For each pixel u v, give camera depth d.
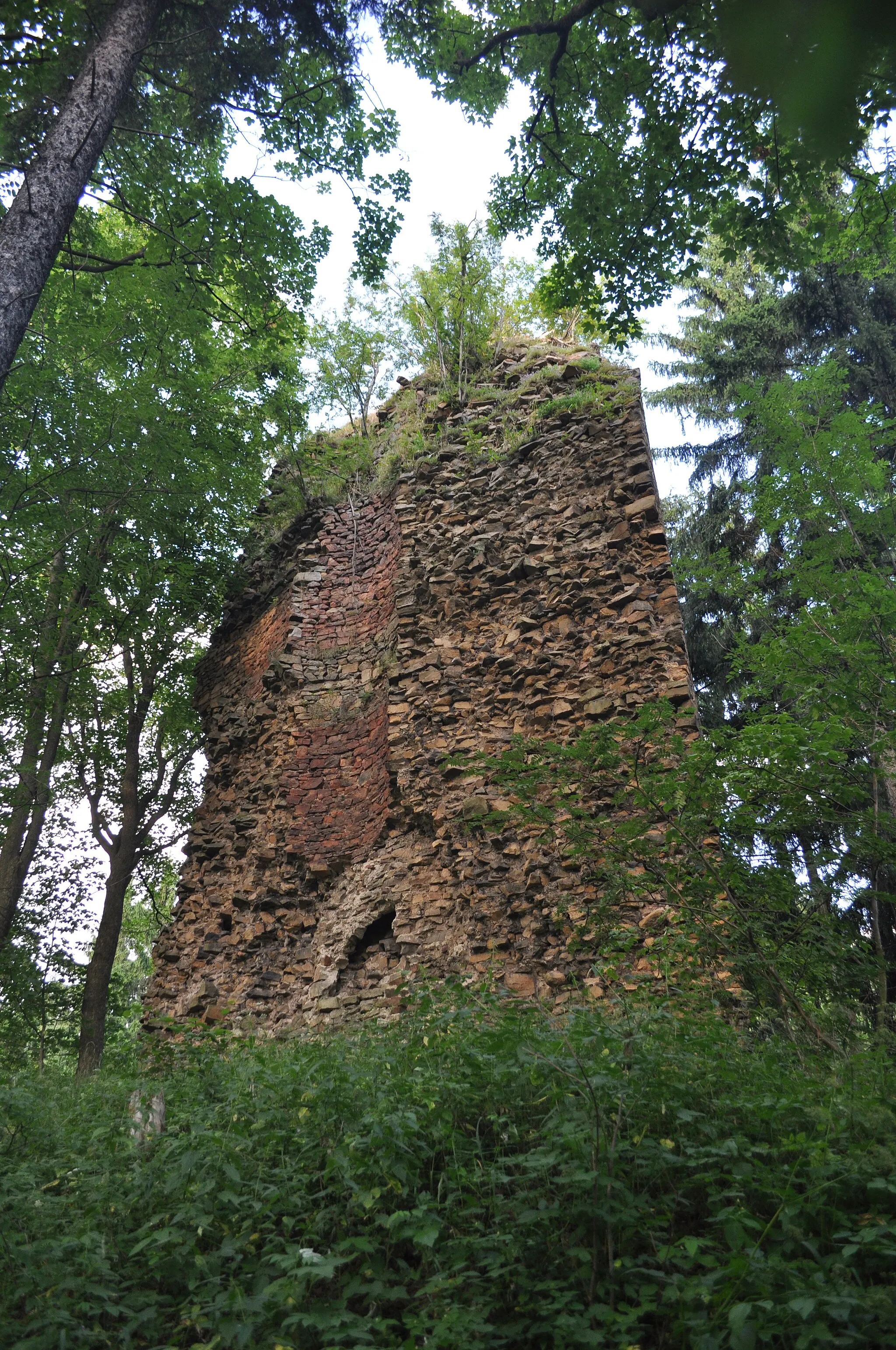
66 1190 4.74
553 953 9.46
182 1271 3.80
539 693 11.11
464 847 10.73
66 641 15.62
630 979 7.85
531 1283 3.41
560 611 11.53
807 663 9.50
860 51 1.63
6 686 14.39
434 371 15.84
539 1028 5.53
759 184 10.28
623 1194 3.61
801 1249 3.33
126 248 14.12
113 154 11.67
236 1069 6.17
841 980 6.68
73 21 10.06
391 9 10.90
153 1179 4.32
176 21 10.21
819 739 6.58
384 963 10.85
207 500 16.23
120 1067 8.53
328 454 16.45
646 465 12.11
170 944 13.22
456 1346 3.10
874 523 12.27
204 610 17.92
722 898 6.88
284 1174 4.15
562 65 10.63
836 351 19.03
